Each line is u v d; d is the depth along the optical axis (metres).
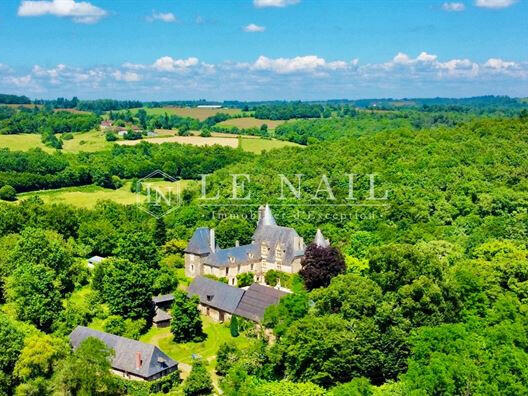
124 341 90.69
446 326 77.62
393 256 91.62
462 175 164.12
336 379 80.00
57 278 120.06
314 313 89.38
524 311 87.19
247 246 138.00
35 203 172.62
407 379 70.50
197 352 99.88
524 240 125.31
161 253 147.62
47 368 80.00
